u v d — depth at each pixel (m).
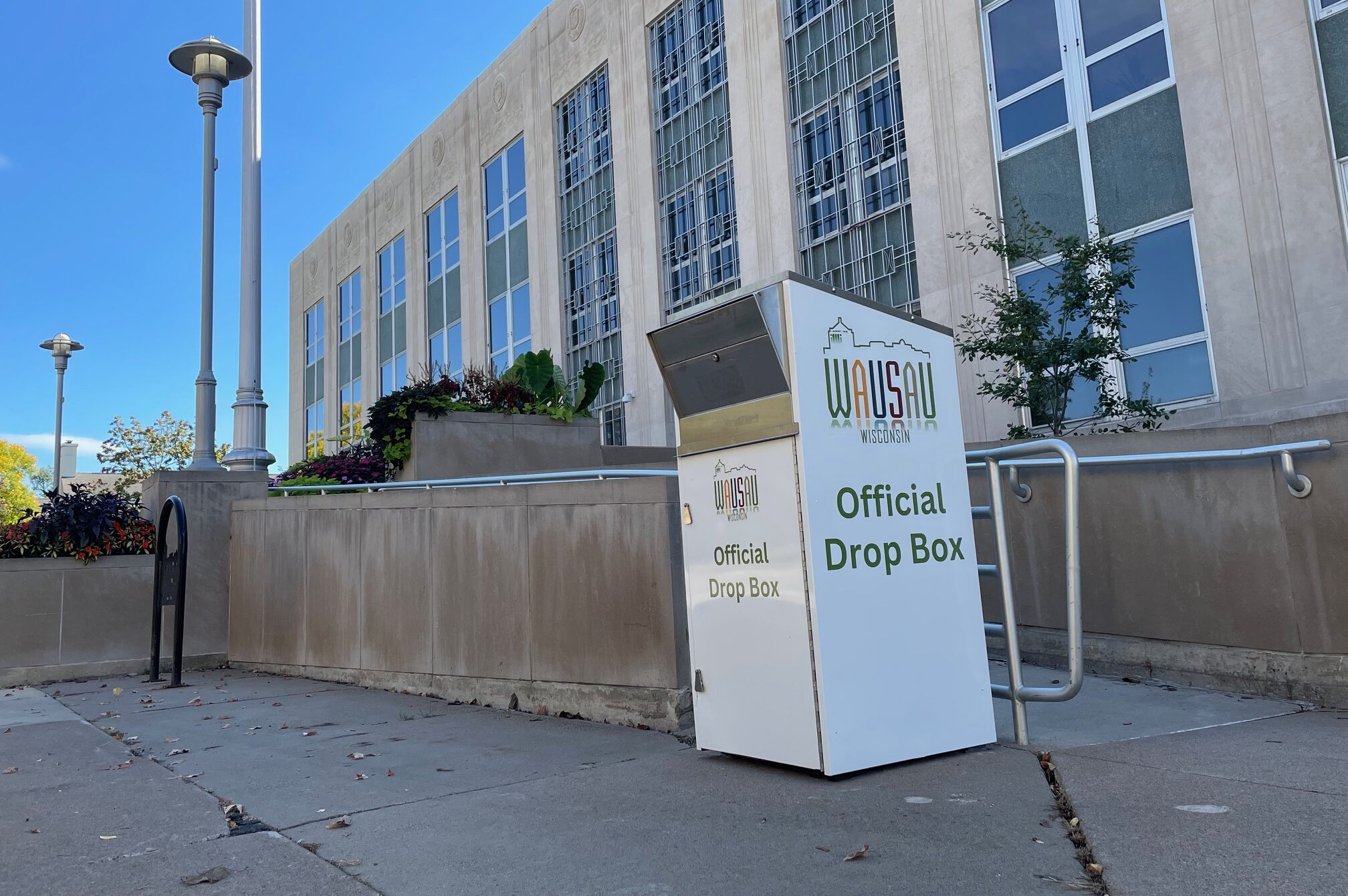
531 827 3.63
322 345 35.38
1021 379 9.59
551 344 21.86
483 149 25.11
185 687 8.36
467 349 25.19
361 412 30.89
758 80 16.66
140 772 4.89
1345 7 9.44
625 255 19.62
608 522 6.15
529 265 22.92
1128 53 11.24
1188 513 6.16
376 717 6.55
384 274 30.75
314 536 9.00
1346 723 4.84
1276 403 9.66
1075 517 4.39
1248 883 2.63
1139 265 10.98
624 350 19.53
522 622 6.77
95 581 9.42
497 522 7.04
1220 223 10.18
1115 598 6.58
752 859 3.13
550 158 22.30
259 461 11.42
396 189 29.89
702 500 4.82
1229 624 5.91
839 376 4.44
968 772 4.14
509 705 6.77
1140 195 11.06
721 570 4.70
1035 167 12.26
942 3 13.48
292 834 3.66
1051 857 2.99
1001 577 4.77
